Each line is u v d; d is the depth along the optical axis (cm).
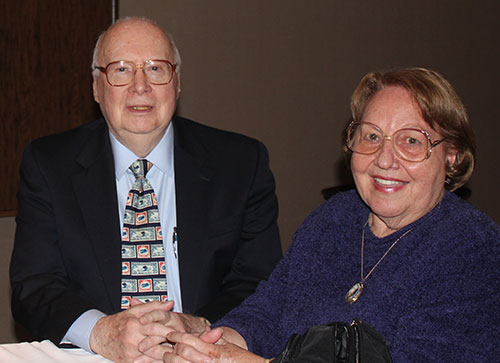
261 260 228
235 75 456
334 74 487
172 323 181
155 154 221
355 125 170
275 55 466
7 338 399
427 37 518
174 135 233
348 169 186
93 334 183
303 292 180
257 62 461
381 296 157
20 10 390
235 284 224
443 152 159
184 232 218
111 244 211
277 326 188
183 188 223
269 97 468
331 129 490
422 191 158
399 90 161
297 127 480
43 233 214
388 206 160
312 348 136
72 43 406
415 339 150
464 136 159
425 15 514
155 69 211
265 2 458
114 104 210
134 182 221
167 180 225
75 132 232
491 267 147
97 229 212
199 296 216
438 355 146
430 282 152
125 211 215
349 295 166
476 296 145
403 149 157
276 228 236
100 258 210
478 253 149
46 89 403
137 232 214
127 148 220
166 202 224
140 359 173
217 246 220
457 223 155
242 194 227
